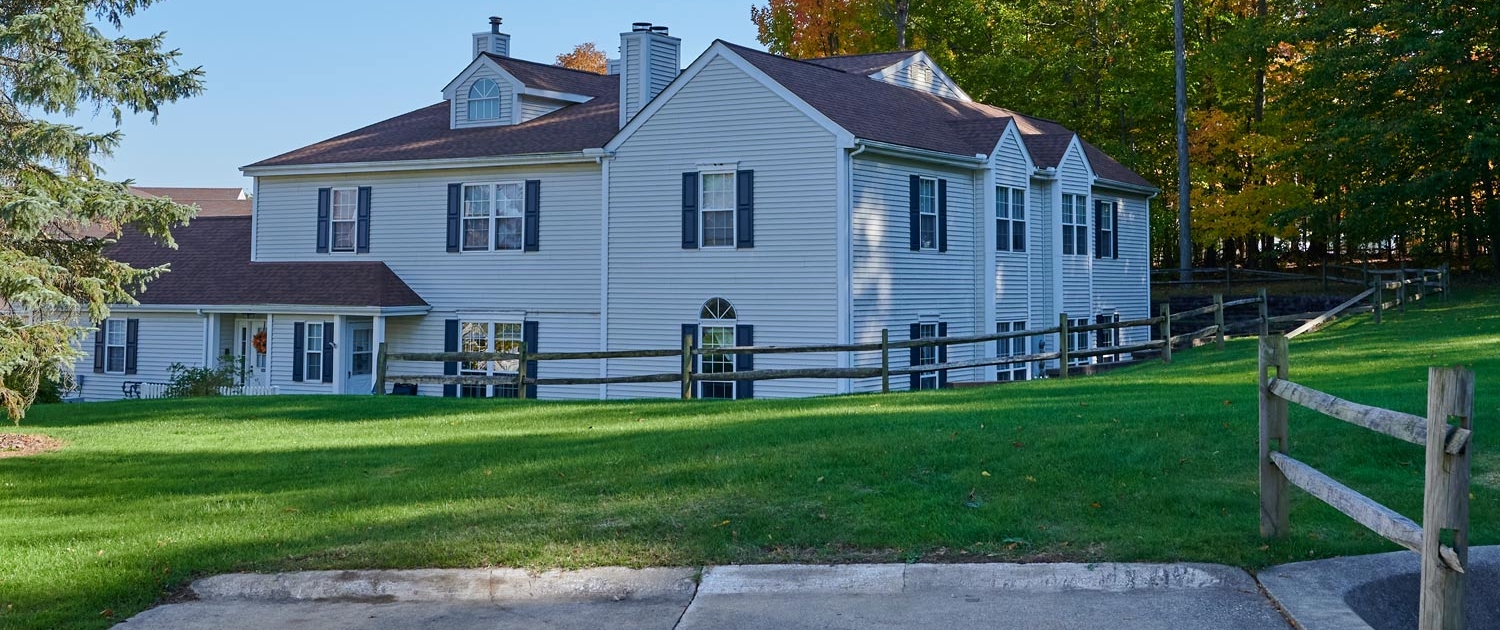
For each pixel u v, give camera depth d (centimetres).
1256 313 3750
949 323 2725
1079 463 1035
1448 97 3391
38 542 955
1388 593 722
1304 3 3872
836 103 2534
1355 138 3444
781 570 795
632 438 1338
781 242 2483
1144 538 819
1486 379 1470
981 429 1220
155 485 1228
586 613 756
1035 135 3173
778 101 2477
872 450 1129
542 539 891
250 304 3059
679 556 841
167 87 1672
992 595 745
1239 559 768
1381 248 5069
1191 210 4272
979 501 938
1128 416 1254
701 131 2581
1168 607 704
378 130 3381
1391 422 589
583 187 2856
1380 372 1652
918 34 4434
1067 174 3094
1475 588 735
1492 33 3312
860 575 779
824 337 2428
